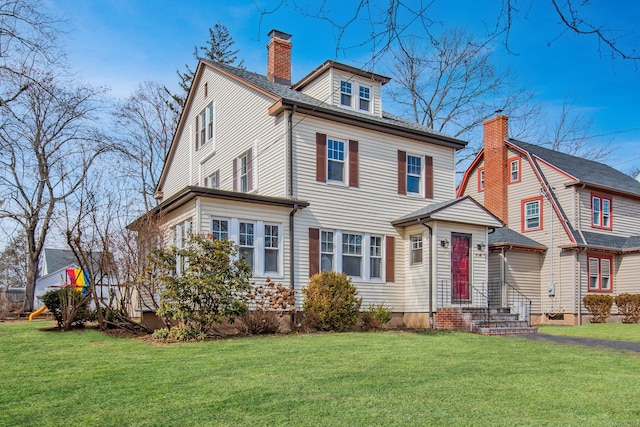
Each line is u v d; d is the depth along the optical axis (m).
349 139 17.30
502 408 6.12
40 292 36.97
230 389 6.84
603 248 22.56
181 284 12.23
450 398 6.54
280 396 6.49
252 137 17.92
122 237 14.53
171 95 34.84
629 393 7.05
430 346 11.26
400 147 18.45
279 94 16.89
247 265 13.13
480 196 27.02
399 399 6.43
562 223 22.44
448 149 19.64
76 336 12.58
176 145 24.73
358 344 11.27
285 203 15.30
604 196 24.28
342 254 16.67
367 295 16.94
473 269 17.41
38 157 22.92
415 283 17.30
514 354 10.51
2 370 8.10
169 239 15.98
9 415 5.68
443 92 32.47
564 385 7.49
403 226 17.89
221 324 13.42
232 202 14.74
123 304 14.19
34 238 24.78
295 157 16.09
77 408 5.95
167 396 6.48
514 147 25.02
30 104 20.97
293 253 15.56
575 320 21.53
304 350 10.23
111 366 8.43
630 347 12.03
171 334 12.05
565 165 24.70
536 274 22.91
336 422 5.46
